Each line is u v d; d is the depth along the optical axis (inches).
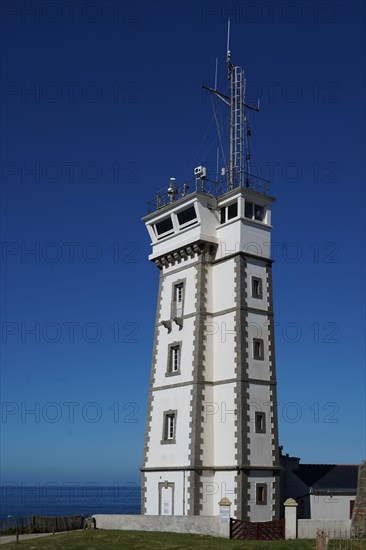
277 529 1697.8
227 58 2417.6
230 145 2304.4
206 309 2113.7
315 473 2468.0
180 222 2262.6
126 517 1897.1
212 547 1475.1
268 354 2064.5
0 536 1973.4
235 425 1942.7
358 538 1706.4
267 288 2137.1
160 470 2062.0
